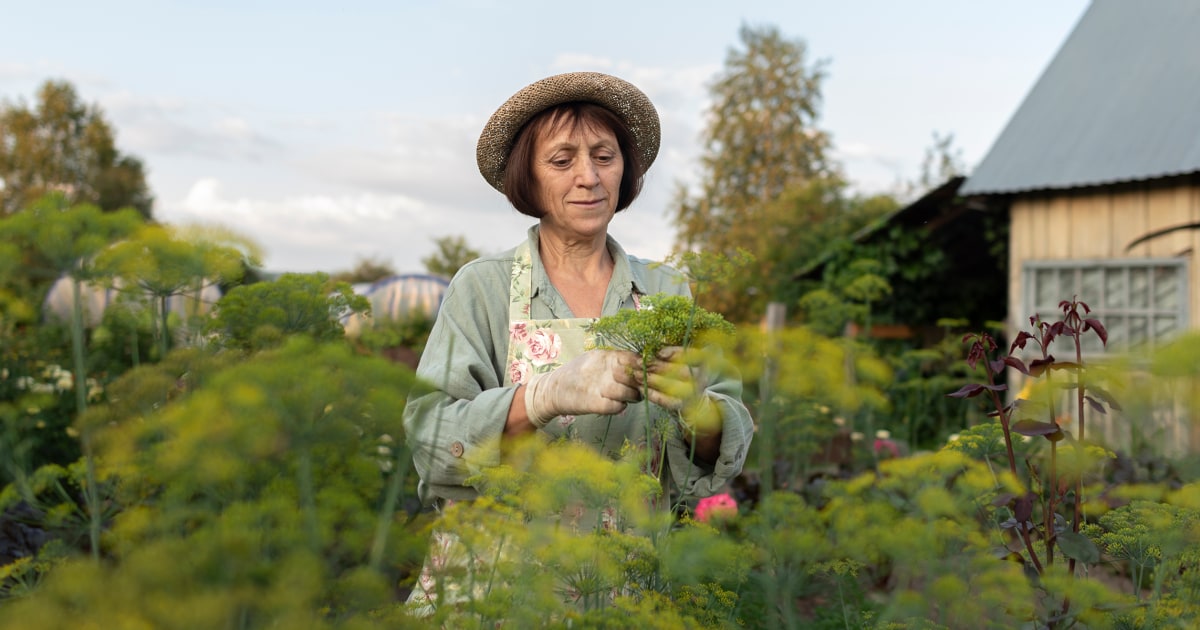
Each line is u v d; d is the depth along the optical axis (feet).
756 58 132.67
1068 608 5.09
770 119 129.18
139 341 9.33
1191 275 26.27
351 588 3.58
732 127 129.80
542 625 4.24
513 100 6.49
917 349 40.37
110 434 4.26
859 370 8.25
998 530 5.72
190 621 2.86
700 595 5.02
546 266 6.61
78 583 3.07
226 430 3.61
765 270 57.31
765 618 6.10
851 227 60.85
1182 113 27.78
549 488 4.50
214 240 6.42
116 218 6.14
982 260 40.40
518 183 6.53
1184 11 32.01
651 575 5.04
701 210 126.72
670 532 4.94
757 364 6.52
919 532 4.96
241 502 3.72
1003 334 31.60
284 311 6.73
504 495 4.66
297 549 3.52
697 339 5.17
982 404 7.23
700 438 5.88
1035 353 29.35
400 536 4.01
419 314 26.53
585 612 4.65
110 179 111.55
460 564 4.47
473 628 4.09
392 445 4.83
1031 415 5.74
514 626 4.12
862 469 14.38
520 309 6.27
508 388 5.58
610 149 6.43
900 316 40.32
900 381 23.58
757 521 5.39
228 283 7.00
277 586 3.19
